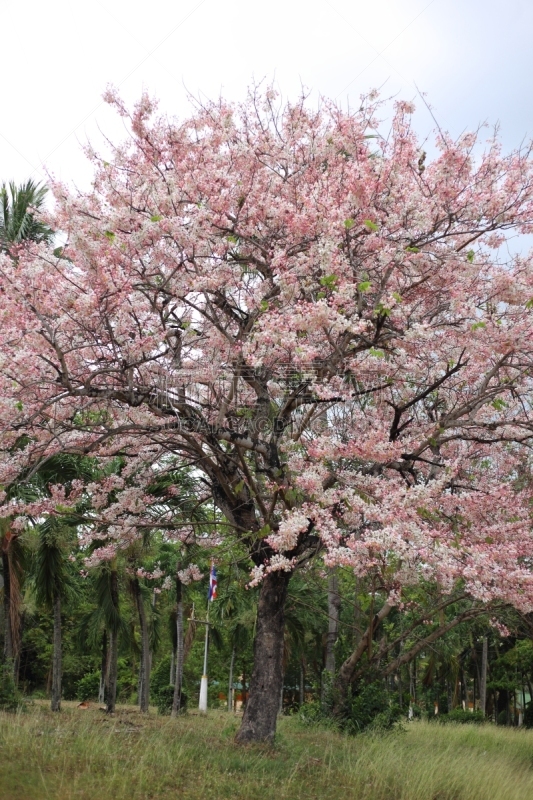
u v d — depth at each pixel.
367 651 15.75
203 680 24.08
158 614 28.02
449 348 9.37
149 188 9.16
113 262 8.52
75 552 15.67
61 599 17.59
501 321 8.91
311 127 10.46
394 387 10.12
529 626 14.12
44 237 14.24
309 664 30.95
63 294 8.27
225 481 10.63
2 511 10.66
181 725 12.95
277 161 10.37
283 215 9.23
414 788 8.23
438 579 8.62
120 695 35.75
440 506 9.25
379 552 8.45
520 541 9.12
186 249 9.19
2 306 8.23
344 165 9.67
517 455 11.58
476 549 7.79
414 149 9.66
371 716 14.55
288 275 8.63
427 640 15.27
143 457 11.42
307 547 10.16
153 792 6.97
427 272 9.63
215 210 9.32
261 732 10.06
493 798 8.38
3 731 8.91
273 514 9.73
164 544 19.06
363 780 8.52
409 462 9.55
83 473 14.02
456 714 23.38
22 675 33.66
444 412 10.60
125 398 8.73
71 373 8.70
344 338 9.07
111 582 17.86
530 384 10.47
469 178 9.62
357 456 8.34
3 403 8.08
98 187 9.92
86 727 9.60
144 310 8.95
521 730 19.27
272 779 8.09
